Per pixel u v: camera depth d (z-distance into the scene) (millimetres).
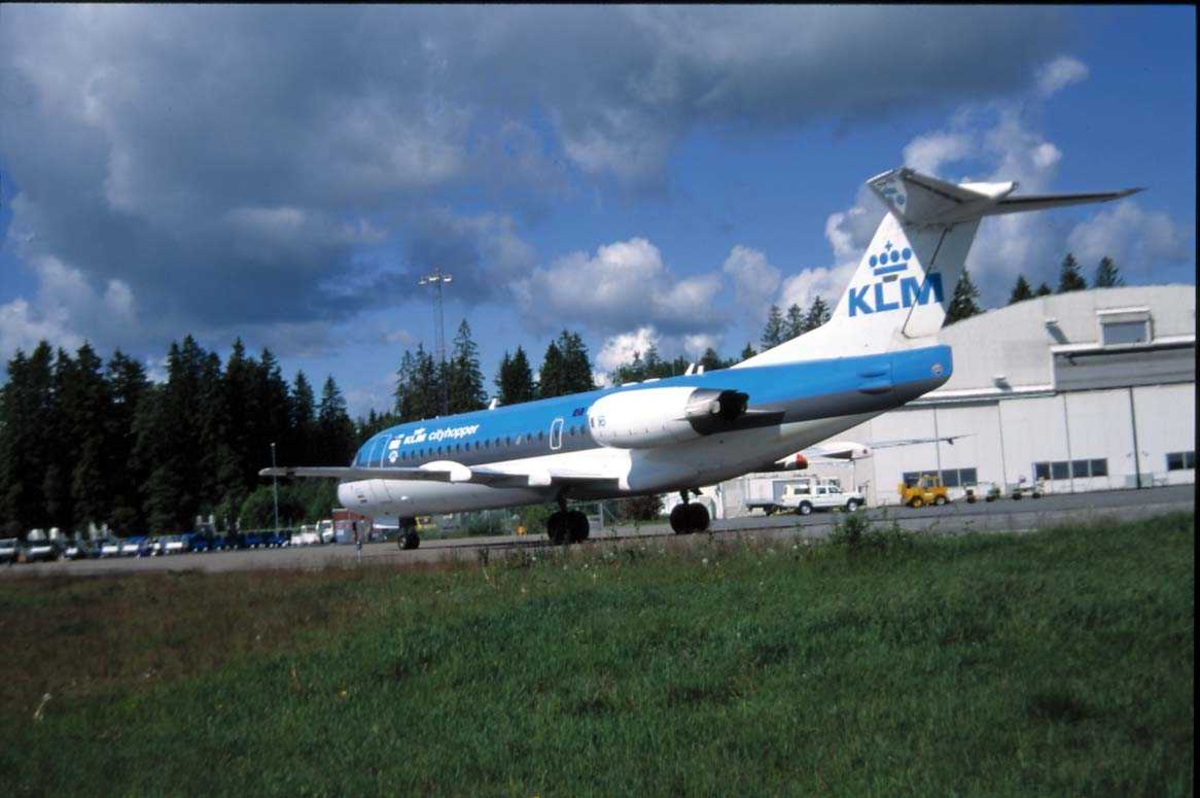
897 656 8867
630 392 24766
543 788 7344
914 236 20391
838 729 7594
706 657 9703
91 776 8547
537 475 26016
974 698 7656
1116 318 49594
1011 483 49812
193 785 8094
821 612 10578
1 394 81562
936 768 6609
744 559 15273
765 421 22656
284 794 7750
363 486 33812
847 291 21719
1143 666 7734
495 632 11859
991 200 18625
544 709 9000
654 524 40750
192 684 11734
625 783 7219
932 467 51688
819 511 50969
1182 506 19938
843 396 21406
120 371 86875
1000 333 50906
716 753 7504
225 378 90750
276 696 10711
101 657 13969
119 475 84188
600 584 14719
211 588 21766
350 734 9078
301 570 24219
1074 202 17062
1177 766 6051
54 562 60594
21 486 80500
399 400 118000
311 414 110125
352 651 12102
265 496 82312
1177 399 48531
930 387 20422
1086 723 6934
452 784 7637
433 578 18453
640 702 8844
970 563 12727
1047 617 9242
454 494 30406
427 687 10242
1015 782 6223
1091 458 49406
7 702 11531
